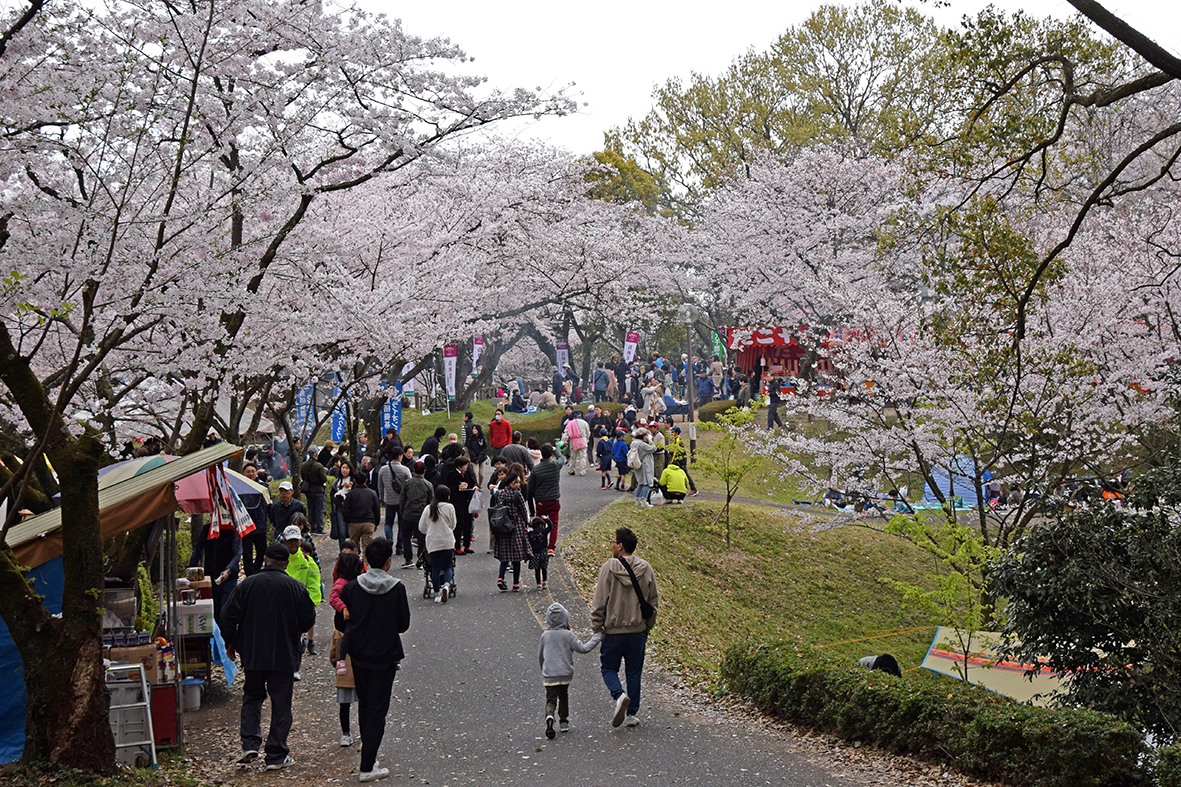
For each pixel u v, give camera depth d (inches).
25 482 299.7
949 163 504.7
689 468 1099.9
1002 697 356.2
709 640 698.2
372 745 312.0
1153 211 749.9
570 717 387.9
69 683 305.6
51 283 347.6
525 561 684.1
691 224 1915.6
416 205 929.5
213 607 428.1
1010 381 615.2
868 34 1616.6
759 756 341.1
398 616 317.1
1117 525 404.2
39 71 338.6
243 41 406.3
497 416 976.3
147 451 625.3
